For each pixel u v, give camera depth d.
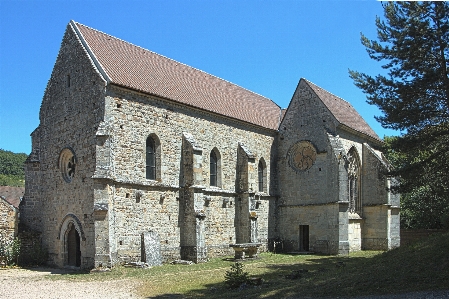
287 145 39.09
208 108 32.94
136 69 30.34
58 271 26.22
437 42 22.69
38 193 30.91
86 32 30.12
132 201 26.52
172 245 28.75
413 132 23.50
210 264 27.77
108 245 24.44
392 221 38.38
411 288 15.03
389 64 24.34
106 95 26.03
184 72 36.50
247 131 36.94
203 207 30.12
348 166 38.12
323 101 37.44
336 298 14.81
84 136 27.38
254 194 35.03
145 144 27.91
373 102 24.25
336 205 34.66
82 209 26.97
